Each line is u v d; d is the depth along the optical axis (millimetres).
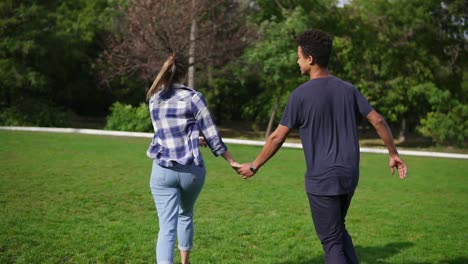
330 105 3492
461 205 8023
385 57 24578
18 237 5039
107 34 28094
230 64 24812
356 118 3609
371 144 25672
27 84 23672
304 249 5082
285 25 20797
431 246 5398
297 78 23703
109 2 25875
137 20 19984
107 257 4586
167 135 3836
